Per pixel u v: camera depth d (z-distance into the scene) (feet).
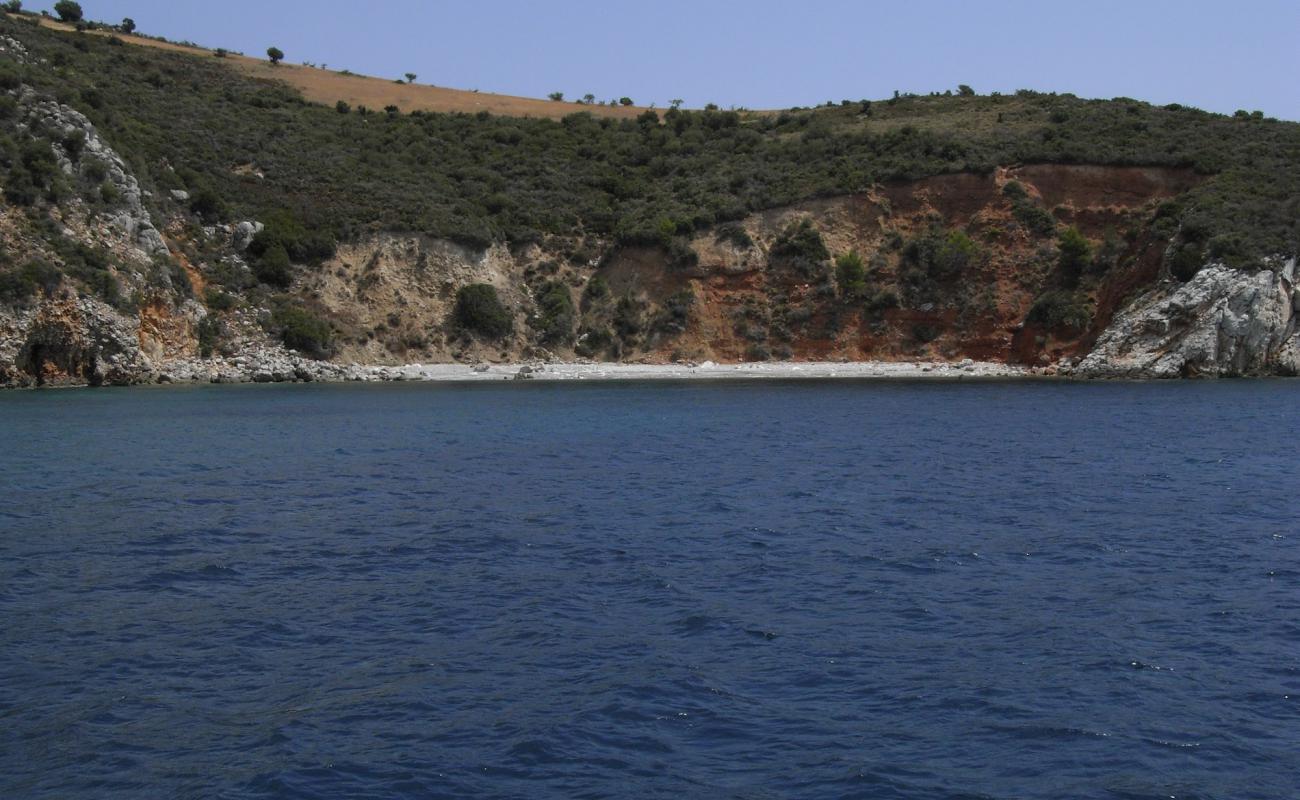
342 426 184.55
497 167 389.60
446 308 319.68
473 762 53.72
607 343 327.26
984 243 327.47
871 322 321.93
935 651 67.77
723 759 53.93
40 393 240.73
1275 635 69.87
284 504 114.11
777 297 328.90
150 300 272.72
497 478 129.90
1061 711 58.90
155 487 124.16
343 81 480.23
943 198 339.98
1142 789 50.67
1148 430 172.65
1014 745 55.16
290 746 55.42
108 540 97.60
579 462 142.51
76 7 472.44
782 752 54.60
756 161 382.63
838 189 346.54
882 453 149.18
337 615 75.66
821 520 104.88
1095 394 239.30
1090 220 324.19
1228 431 170.40
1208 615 73.97
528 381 289.33
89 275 257.96
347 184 346.74
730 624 72.84
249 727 57.67
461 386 273.33
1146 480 125.39
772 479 128.16
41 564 89.20
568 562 89.45
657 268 337.11
